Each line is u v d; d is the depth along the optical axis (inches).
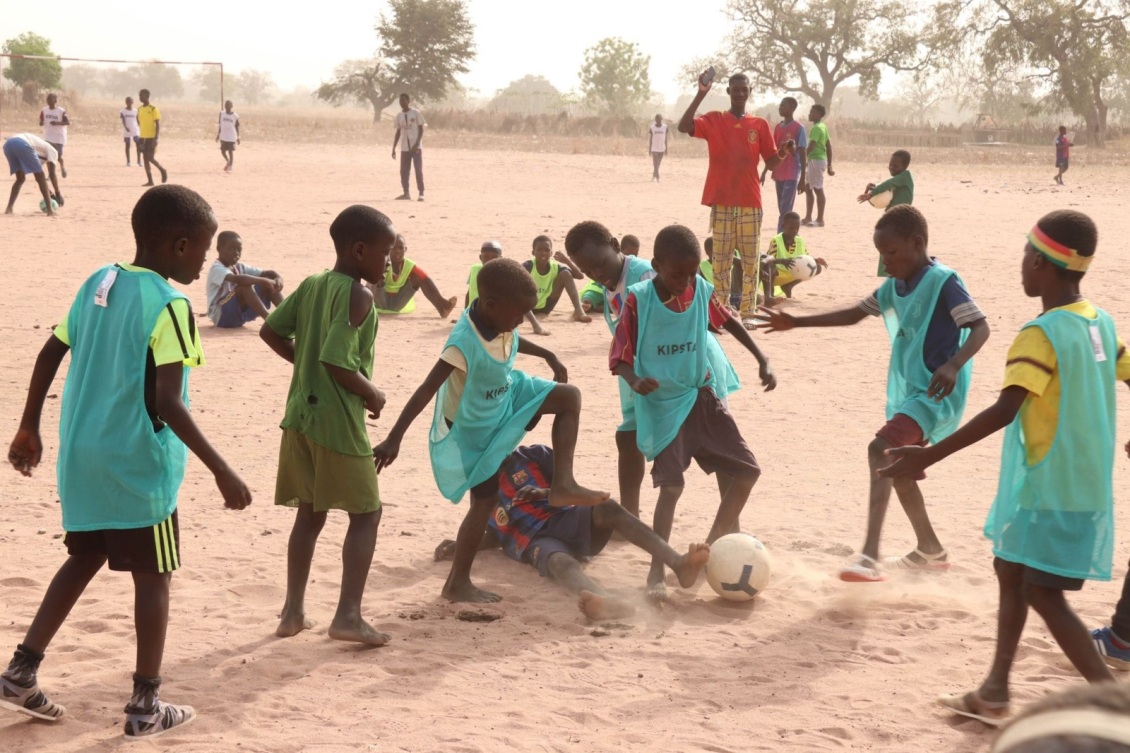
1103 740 25.7
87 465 146.0
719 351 223.5
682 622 197.3
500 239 749.3
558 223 839.7
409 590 210.4
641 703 163.9
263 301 486.6
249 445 307.1
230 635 188.2
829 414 349.7
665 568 223.8
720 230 480.7
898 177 616.1
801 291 581.0
